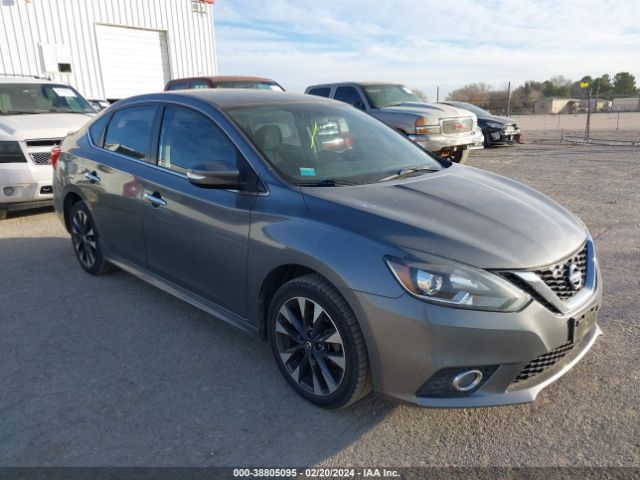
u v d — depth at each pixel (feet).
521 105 148.87
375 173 11.40
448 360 8.17
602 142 53.83
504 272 8.31
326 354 9.33
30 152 22.35
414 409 9.64
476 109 54.90
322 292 9.09
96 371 11.07
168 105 13.12
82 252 16.72
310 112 12.89
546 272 8.68
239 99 12.62
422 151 13.66
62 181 16.63
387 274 8.38
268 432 9.09
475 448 8.63
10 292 15.39
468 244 8.54
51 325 13.21
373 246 8.62
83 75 53.72
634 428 8.97
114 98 56.59
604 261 16.78
